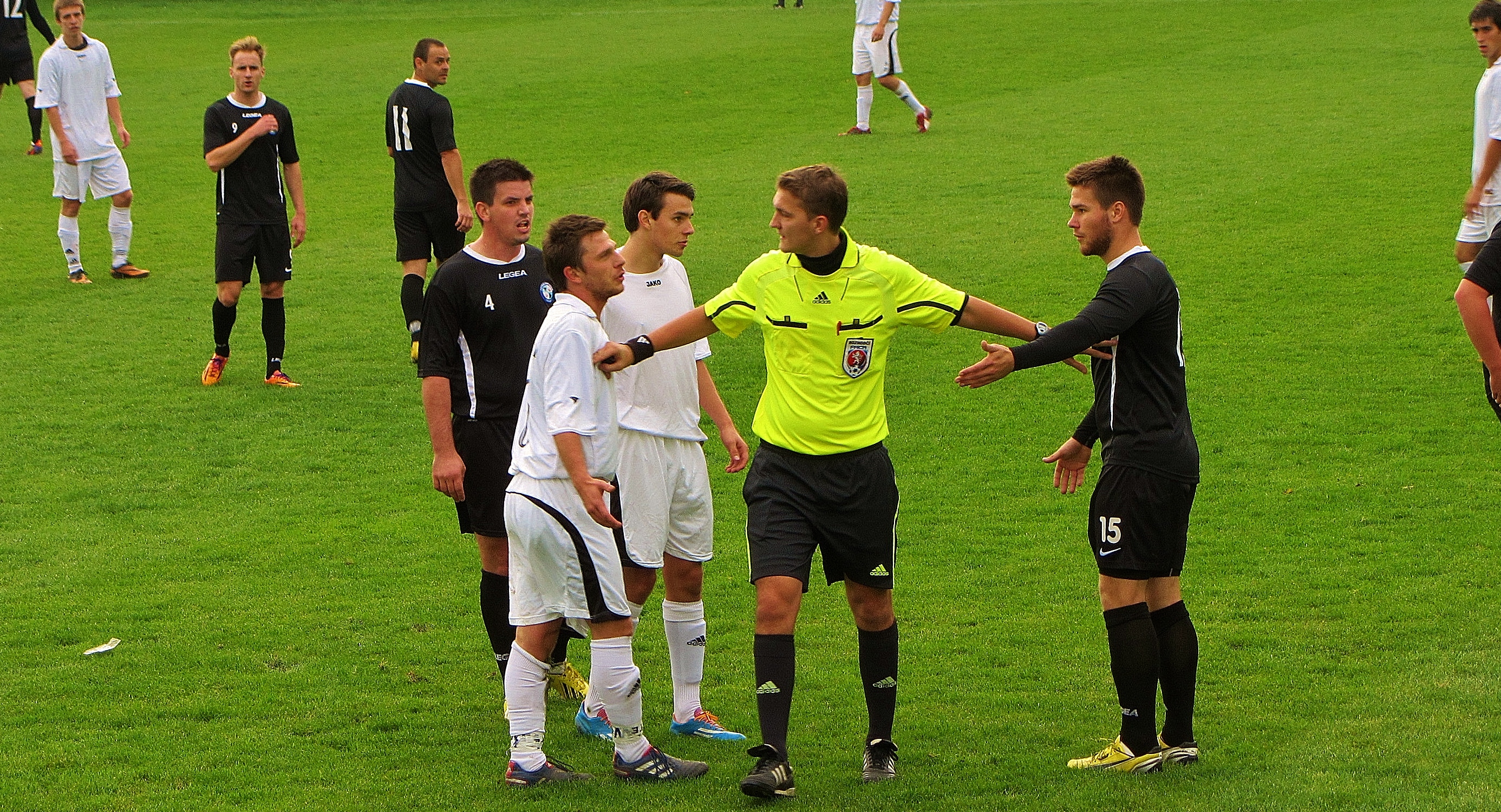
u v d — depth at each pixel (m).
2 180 71.19
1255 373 40.66
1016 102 84.81
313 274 54.69
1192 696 19.59
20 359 44.19
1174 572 19.38
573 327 18.95
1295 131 72.31
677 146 76.94
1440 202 57.66
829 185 18.48
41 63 51.00
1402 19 105.88
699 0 141.75
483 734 21.39
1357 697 21.66
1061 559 29.09
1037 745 20.52
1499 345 22.88
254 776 19.62
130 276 53.97
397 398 41.03
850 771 19.78
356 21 130.38
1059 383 41.34
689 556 21.55
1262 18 110.81
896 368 43.12
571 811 18.34
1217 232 55.28
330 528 31.48
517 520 19.20
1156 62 95.69
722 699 23.08
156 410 39.69
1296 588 26.67
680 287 21.80
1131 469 19.03
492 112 87.31
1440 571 27.12
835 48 107.50
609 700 19.42
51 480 34.44
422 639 25.45
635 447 20.94
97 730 21.45
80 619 26.28
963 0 131.38
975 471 34.78
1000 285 49.78
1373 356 41.50
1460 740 19.64
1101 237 19.16
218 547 30.25
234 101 40.16
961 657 24.27
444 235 42.69
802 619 26.58
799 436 19.38
